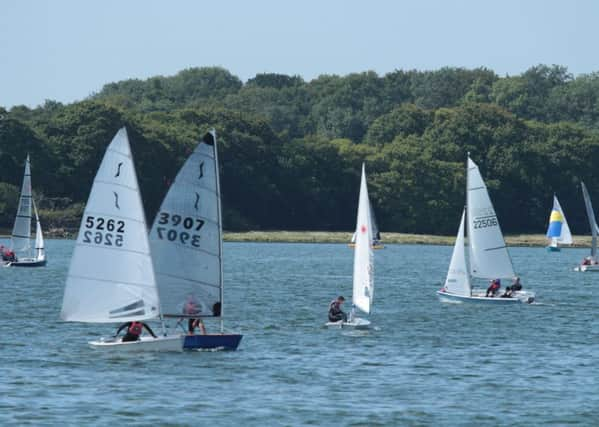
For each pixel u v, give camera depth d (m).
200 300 177.62
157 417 135.25
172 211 176.12
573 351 194.00
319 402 145.00
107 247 173.38
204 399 145.25
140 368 165.12
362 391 152.75
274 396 148.00
